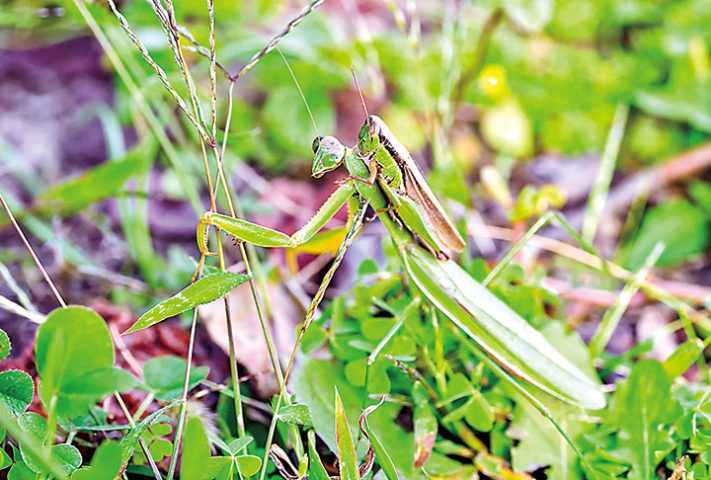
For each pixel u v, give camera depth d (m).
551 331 0.33
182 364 0.31
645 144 0.44
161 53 0.40
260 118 0.43
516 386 0.31
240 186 0.41
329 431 0.31
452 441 0.32
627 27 0.50
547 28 0.49
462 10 0.41
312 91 0.42
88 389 0.26
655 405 0.31
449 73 0.39
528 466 0.31
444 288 0.31
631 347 0.36
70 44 0.46
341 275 0.37
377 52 0.43
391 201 0.30
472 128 0.45
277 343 0.33
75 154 0.42
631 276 0.35
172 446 0.30
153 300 0.36
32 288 0.36
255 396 0.32
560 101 0.45
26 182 0.39
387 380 0.31
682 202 0.41
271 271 0.35
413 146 0.43
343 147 0.30
